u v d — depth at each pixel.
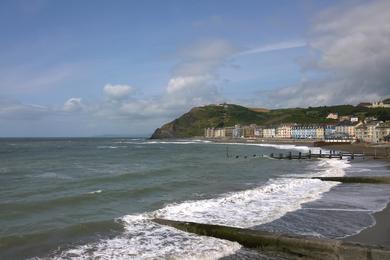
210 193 28.06
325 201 24.22
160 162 60.94
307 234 16.66
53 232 16.81
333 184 32.16
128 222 18.58
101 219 19.45
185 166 51.50
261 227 17.86
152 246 15.02
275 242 14.25
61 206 22.75
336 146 118.25
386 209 21.80
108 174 40.53
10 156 79.00
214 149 121.25
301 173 43.09
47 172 43.53
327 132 187.25
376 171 44.03
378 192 27.91
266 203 23.56
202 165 54.38
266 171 45.66
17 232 16.94
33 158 71.81
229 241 15.36
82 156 79.00
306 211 21.23
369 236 16.34
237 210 21.52
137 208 22.47
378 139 144.25
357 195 26.52
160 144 183.62
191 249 14.59
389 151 80.38
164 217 19.78
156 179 36.06
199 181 34.72
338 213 20.75
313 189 29.33
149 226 17.89
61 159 68.62
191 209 21.73
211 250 14.45
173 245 15.09
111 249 14.70
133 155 83.75
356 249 12.73
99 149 119.00
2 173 42.44
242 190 29.59
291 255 13.90
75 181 34.03
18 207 22.06
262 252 14.33
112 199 25.14
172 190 29.36
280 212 20.94
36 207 22.27
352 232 16.94
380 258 12.34
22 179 36.34
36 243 15.35
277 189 29.25
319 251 13.34
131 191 27.89
